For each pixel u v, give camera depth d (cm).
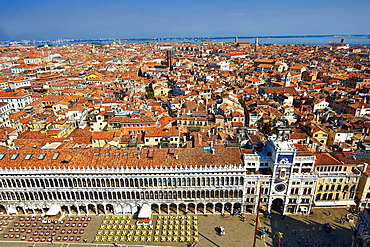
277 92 19012
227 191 8425
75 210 8975
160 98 19900
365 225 6197
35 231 8106
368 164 8638
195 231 7962
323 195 8700
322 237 7719
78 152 8800
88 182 8256
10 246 7588
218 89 19888
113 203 8575
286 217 8550
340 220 8312
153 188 8331
